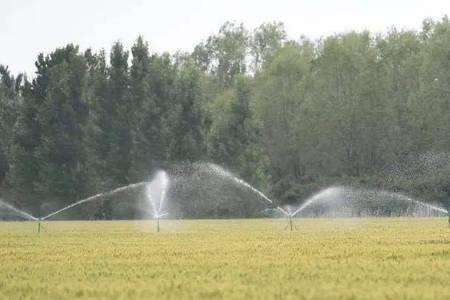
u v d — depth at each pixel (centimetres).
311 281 5341
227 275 5703
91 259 7075
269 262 6550
